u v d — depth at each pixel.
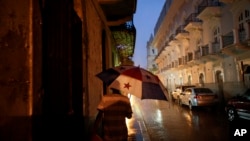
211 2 22.69
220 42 20.23
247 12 17.42
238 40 17.94
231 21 19.50
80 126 4.64
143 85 3.12
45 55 3.02
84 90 4.91
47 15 3.07
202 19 24.34
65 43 3.66
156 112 17.75
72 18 4.32
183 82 35.09
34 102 2.46
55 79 3.25
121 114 3.38
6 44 2.30
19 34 2.41
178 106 22.27
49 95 3.04
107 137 3.31
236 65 19.38
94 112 6.09
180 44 35.75
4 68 2.27
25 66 2.42
